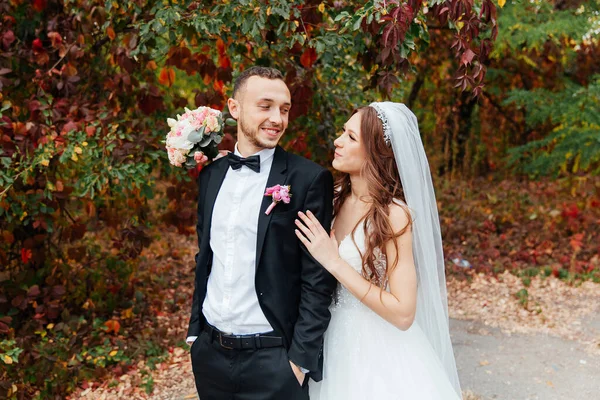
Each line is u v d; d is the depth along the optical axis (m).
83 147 3.86
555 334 5.05
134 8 3.68
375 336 2.61
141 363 4.36
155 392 3.96
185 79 6.13
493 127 11.02
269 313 2.36
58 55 4.49
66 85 4.12
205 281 2.53
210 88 4.12
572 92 7.88
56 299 4.55
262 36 3.52
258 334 2.39
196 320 2.59
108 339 4.57
